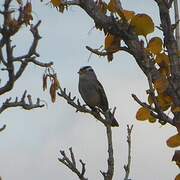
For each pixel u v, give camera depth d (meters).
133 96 7.59
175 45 7.78
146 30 7.98
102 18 8.54
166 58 7.89
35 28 7.66
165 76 7.82
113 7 8.34
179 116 7.36
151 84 7.53
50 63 7.84
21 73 7.52
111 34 8.46
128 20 8.23
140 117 7.54
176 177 6.95
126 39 8.22
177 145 6.85
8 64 7.41
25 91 8.04
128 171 10.63
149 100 7.77
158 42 7.92
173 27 7.80
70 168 10.24
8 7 7.34
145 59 7.91
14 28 7.36
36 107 8.10
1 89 7.50
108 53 8.52
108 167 10.47
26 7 7.57
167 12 7.76
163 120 7.45
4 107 7.85
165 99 7.70
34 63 7.71
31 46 7.62
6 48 7.36
